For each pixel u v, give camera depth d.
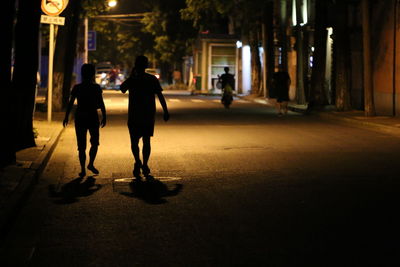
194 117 22.34
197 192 8.71
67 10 21.81
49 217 7.30
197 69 50.56
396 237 6.28
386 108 21.94
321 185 9.16
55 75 22.30
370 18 20.20
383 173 10.16
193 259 5.59
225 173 10.27
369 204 7.85
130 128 9.85
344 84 23.02
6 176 9.20
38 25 12.29
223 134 16.45
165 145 14.05
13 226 6.89
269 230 6.62
